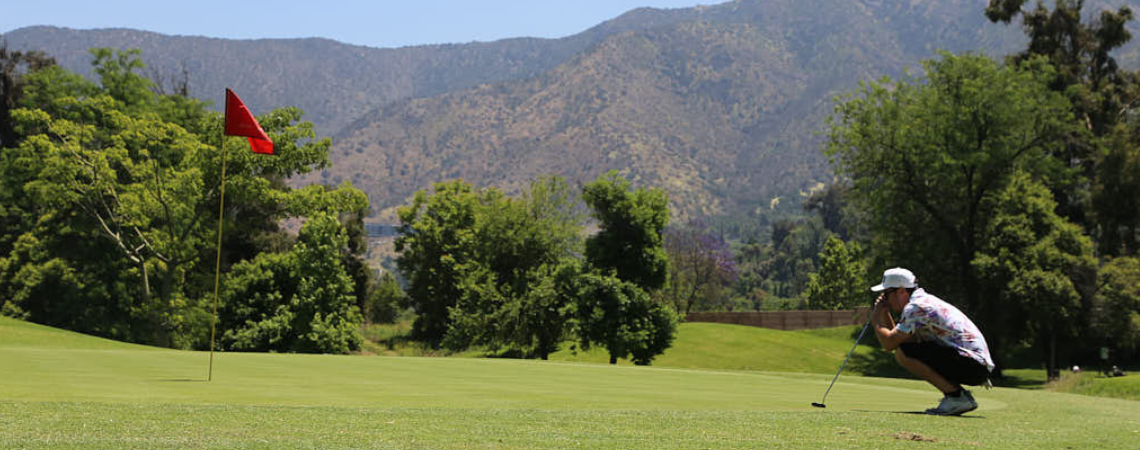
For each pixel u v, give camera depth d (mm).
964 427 6852
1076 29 52688
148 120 47000
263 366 15820
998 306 41250
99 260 47906
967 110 42281
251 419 6496
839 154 46625
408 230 65000
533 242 49688
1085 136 48750
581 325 40594
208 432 5605
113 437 5246
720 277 96000
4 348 20359
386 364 17734
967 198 43750
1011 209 42000
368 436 5578
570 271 42625
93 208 45156
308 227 46250
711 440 5695
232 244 59000
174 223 46531
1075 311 39562
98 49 53594
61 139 46656
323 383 11953
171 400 8773
